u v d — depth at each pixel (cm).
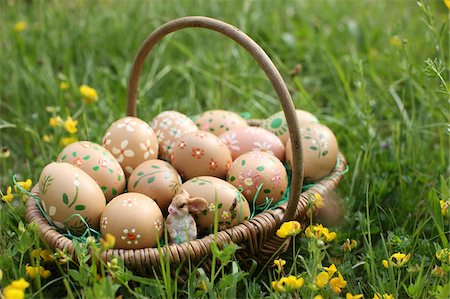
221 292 61
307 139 72
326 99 103
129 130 70
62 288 66
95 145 69
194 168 68
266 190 68
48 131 92
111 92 101
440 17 111
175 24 70
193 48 112
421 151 85
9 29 110
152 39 73
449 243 70
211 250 62
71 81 98
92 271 59
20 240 61
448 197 70
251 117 93
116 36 112
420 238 74
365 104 86
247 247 64
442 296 60
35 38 109
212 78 99
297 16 118
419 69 90
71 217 63
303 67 110
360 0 109
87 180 65
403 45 88
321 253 65
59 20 114
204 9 117
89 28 113
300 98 95
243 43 64
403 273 67
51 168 64
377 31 110
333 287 61
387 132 93
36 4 118
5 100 99
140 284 62
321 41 103
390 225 74
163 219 65
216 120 77
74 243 60
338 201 74
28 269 62
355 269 69
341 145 88
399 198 78
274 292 63
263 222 64
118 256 61
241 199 65
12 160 89
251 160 68
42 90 97
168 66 103
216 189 65
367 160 79
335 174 73
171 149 73
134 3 120
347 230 73
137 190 67
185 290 63
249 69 104
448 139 90
